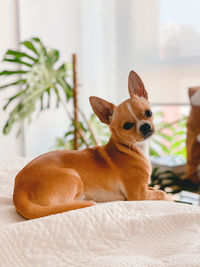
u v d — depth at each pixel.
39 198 0.86
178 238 0.68
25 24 2.78
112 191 1.04
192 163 1.83
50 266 0.59
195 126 1.79
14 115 1.96
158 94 2.84
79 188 0.95
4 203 0.97
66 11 3.02
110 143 1.09
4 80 2.68
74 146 2.24
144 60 2.90
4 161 1.48
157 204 0.82
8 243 0.63
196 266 0.55
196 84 2.60
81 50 3.17
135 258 0.60
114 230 0.69
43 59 1.94
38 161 0.96
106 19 3.13
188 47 2.62
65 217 0.70
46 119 2.97
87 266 0.58
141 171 1.04
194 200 2.31
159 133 2.52
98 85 3.23
